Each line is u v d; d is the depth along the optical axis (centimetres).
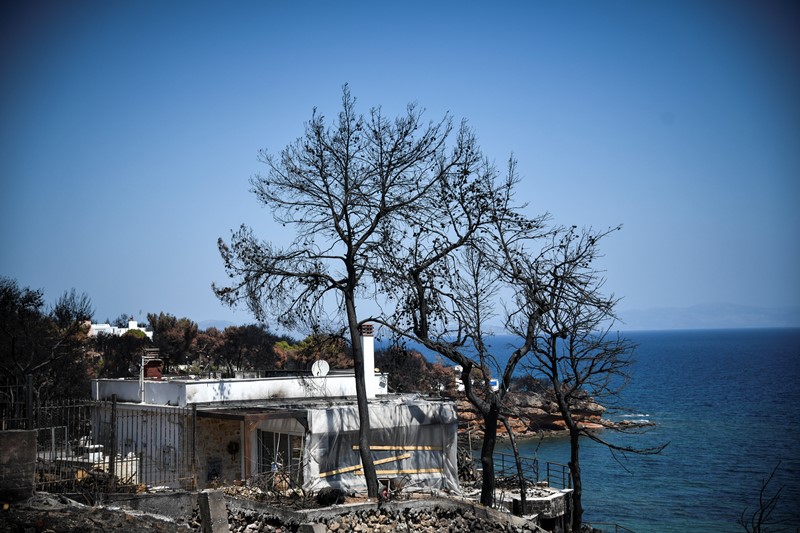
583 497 5956
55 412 2664
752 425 10075
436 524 2467
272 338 9731
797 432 9406
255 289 2916
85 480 2228
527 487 3784
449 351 3023
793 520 5216
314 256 2917
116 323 11956
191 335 9269
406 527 2366
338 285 2908
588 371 3531
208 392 3066
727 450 8169
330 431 2825
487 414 2977
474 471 4028
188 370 7950
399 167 2895
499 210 3106
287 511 2203
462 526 2508
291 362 9019
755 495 6031
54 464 2269
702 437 9088
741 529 5016
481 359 3153
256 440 3117
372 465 2691
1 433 1580
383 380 3831
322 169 2872
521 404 8956
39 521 1472
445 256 3056
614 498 5934
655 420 10550
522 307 3356
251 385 3197
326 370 3419
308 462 2758
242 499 2272
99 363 7831
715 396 13738
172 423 2947
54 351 5406
